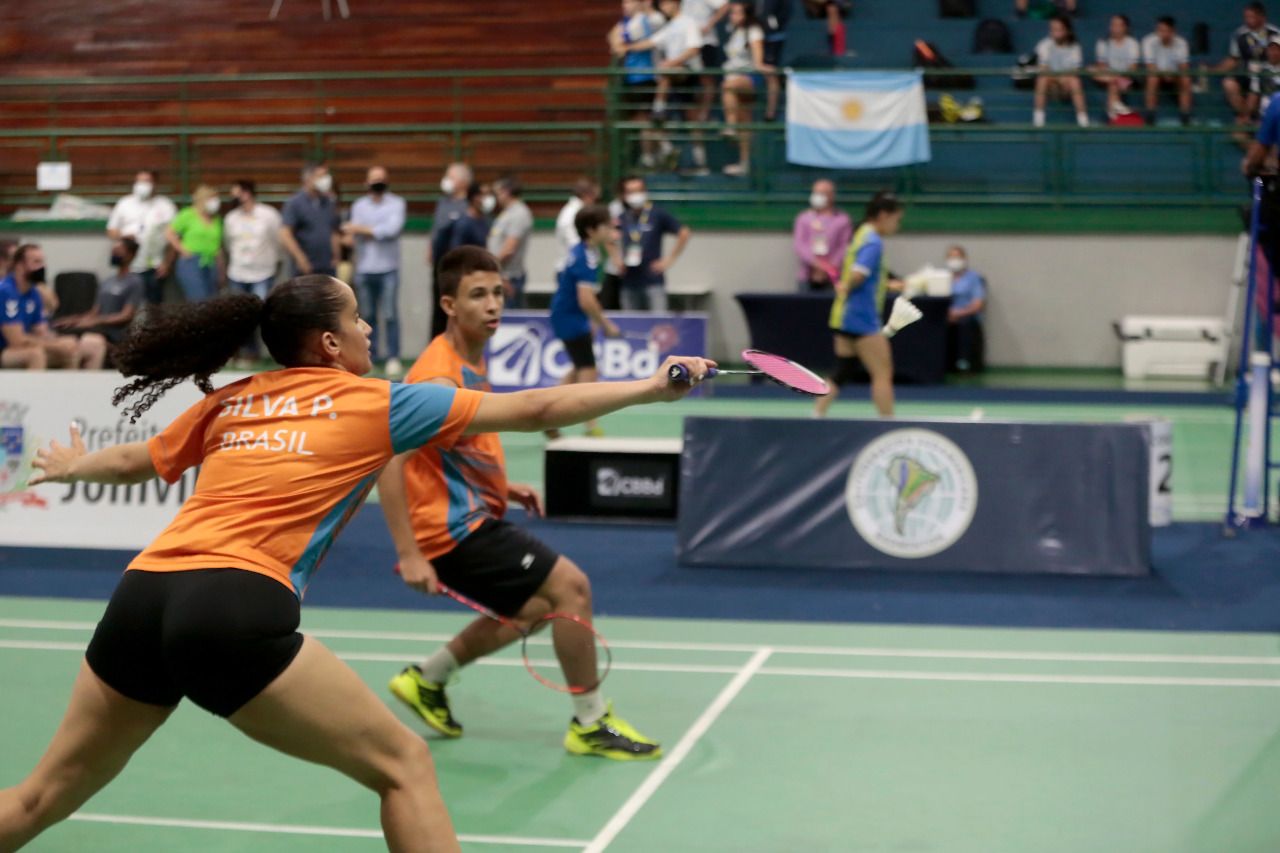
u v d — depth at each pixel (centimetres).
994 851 473
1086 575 890
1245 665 694
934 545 902
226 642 333
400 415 358
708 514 921
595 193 1703
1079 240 1862
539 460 1306
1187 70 1836
